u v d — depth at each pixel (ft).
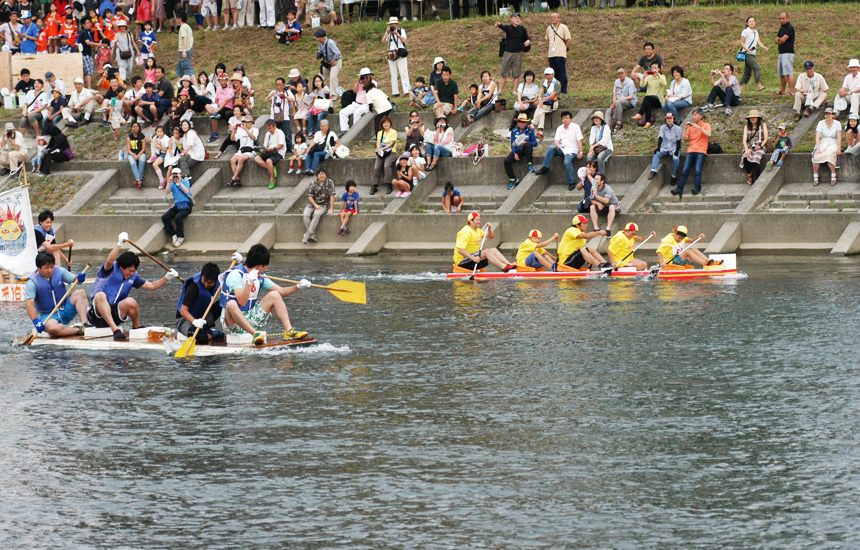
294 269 116.88
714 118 143.02
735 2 188.14
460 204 137.28
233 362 66.08
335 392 57.82
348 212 135.64
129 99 164.14
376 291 98.63
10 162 154.10
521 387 58.44
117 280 74.38
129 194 152.15
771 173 130.21
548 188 140.15
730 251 120.78
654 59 144.87
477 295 94.63
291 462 45.88
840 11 178.91
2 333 78.13
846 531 37.47
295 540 37.47
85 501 41.68
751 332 72.59
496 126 153.28
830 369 61.00
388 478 43.62
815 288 92.38
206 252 137.28
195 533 38.29
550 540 37.09
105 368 64.69
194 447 48.19
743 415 51.93
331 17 203.72
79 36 180.55
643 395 56.18
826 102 140.87
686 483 42.50
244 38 202.90
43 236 97.76
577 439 48.52
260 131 159.12
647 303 87.04
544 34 182.91
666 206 131.34
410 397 56.54
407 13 202.69
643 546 36.50
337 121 158.51
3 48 185.78
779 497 40.81
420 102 159.74
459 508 40.19
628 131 145.48
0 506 41.24
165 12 205.77
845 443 47.06
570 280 105.40
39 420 52.95
